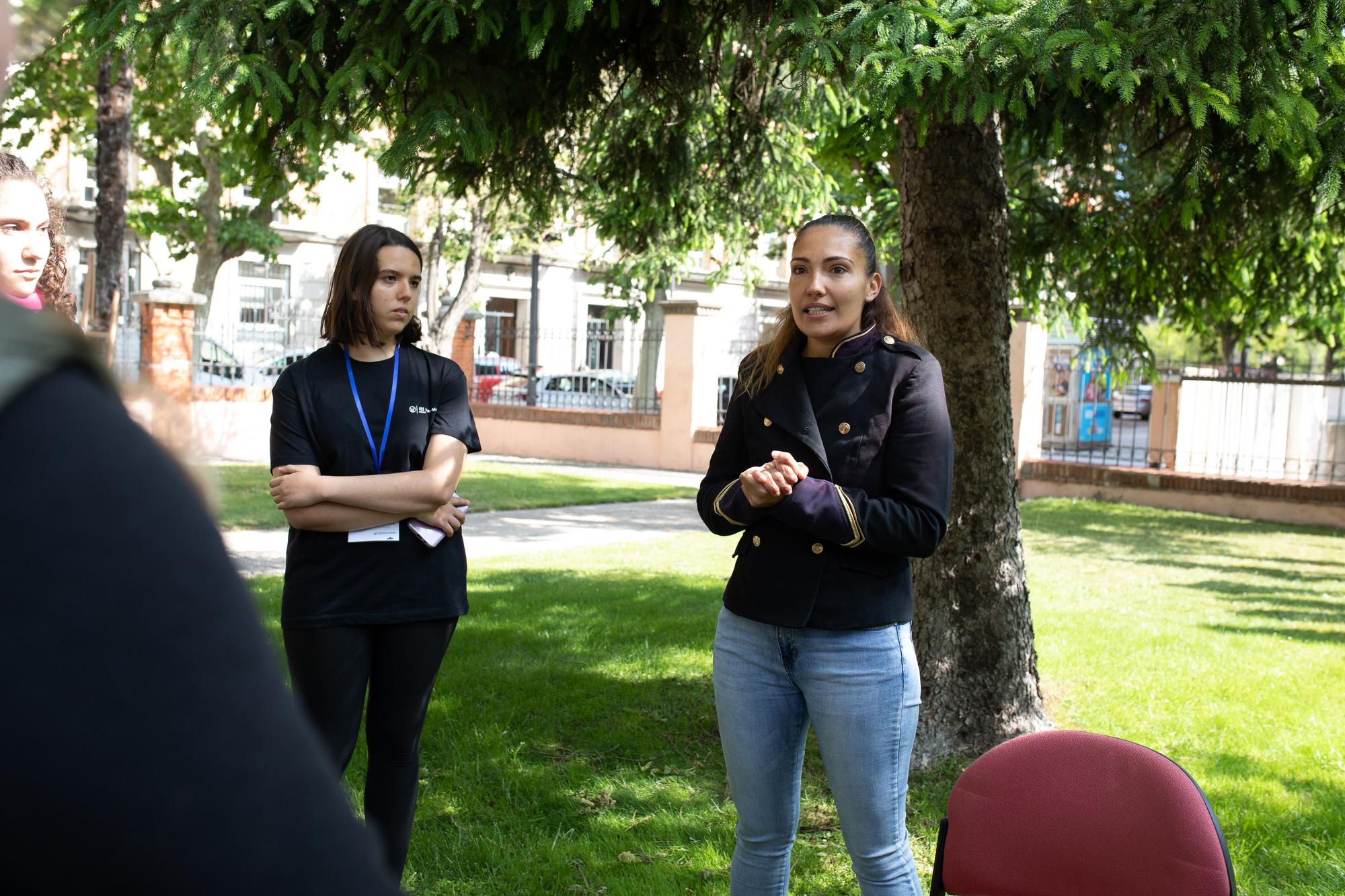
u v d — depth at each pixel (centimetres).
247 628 48
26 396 44
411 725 293
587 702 498
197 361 1580
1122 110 417
